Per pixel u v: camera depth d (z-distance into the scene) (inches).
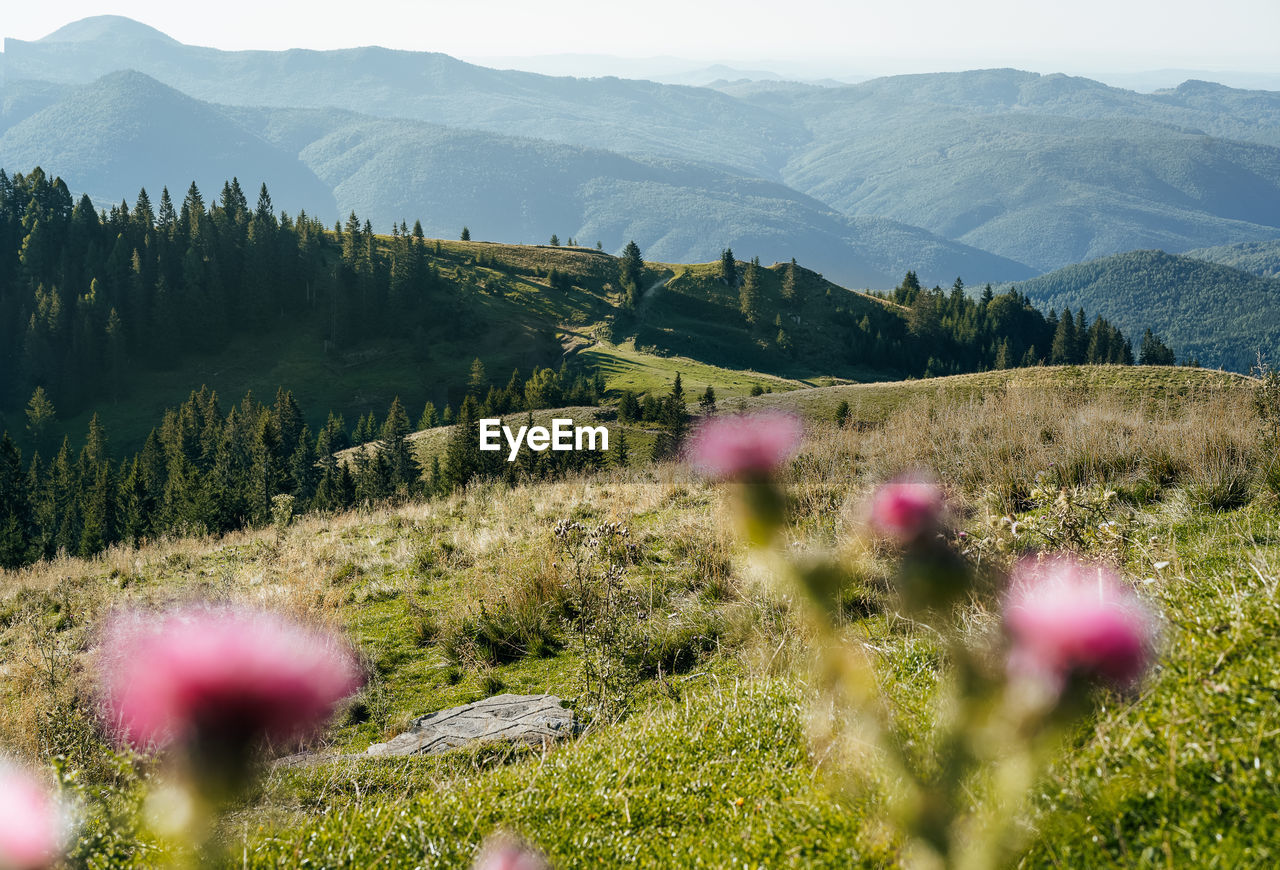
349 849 124.3
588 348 6722.4
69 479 3595.0
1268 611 118.9
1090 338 7401.6
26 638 409.1
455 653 324.2
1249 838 80.1
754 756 147.4
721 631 280.1
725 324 7696.9
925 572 59.7
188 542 740.7
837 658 67.1
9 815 60.3
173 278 6461.6
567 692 270.1
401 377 6264.8
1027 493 327.0
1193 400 522.0
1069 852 84.4
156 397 6008.9
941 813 66.2
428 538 540.1
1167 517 277.6
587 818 130.3
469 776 181.0
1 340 6186.0
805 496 337.7
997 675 58.4
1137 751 95.0
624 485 600.1
